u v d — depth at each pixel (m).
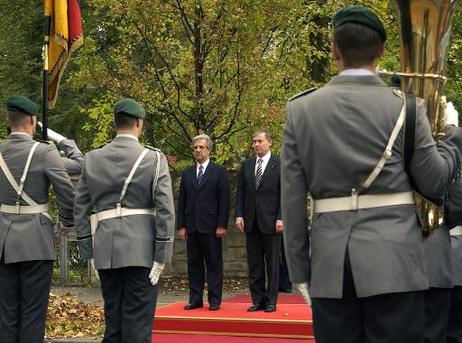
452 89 19.02
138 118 6.89
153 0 14.39
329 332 3.92
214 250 10.44
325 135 3.91
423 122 3.89
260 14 14.48
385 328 3.80
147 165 6.75
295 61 16.02
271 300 10.18
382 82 3.99
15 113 7.26
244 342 9.44
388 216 3.86
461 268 6.28
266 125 14.90
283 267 13.35
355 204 3.87
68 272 15.91
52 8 9.99
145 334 6.70
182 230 10.62
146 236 6.74
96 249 6.78
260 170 10.17
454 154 4.11
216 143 15.36
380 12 15.92
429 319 5.72
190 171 10.59
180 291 15.32
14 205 7.14
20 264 7.11
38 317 7.12
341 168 3.88
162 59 14.90
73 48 10.14
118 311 6.80
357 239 3.84
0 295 7.11
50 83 10.23
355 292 3.85
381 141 3.86
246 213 10.24
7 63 22.17
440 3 4.18
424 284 3.84
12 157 7.18
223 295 14.56
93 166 6.83
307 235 4.04
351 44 3.98
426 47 4.23
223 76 15.05
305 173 4.00
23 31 22.42
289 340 9.41
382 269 3.78
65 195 7.18
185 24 14.81
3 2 22.42
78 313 11.56
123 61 15.02
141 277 6.69
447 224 5.69
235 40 14.62
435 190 3.91
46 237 7.16
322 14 16.41
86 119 21.42
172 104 15.02
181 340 9.62
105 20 18.44
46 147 7.23
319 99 3.98
